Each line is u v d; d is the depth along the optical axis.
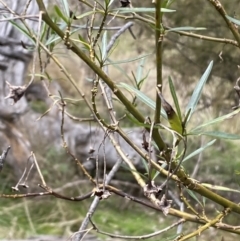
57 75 6.81
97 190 1.36
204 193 1.43
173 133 1.20
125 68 6.39
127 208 5.57
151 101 1.34
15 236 4.65
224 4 4.64
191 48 5.46
